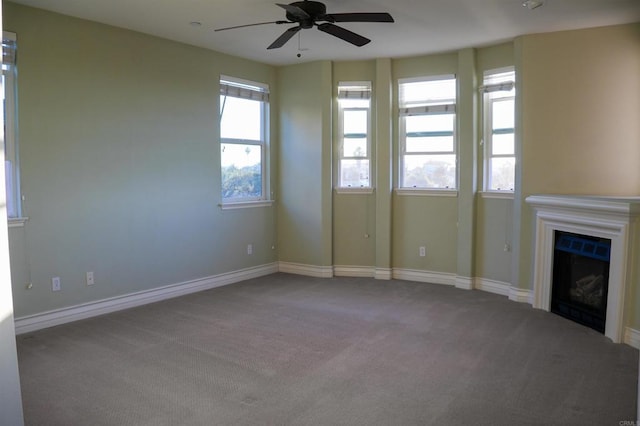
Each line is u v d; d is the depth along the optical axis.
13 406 2.01
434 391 2.83
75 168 4.14
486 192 5.23
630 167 4.26
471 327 4.00
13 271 3.79
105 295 4.41
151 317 4.28
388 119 5.70
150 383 2.94
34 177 3.88
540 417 2.53
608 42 4.27
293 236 6.24
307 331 3.90
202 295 5.08
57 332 3.87
